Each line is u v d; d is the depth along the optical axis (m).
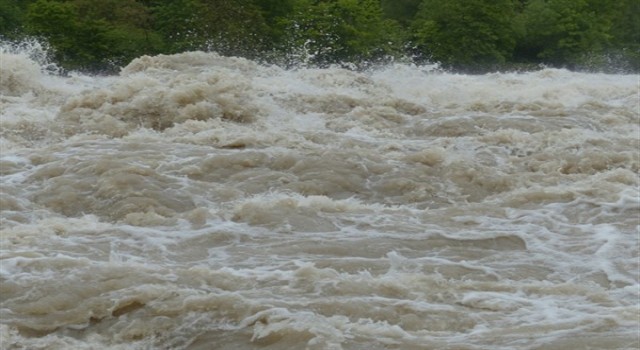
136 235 13.27
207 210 14.18
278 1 46.69
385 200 16.08
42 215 14.48
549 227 14.59
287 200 14.65
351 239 13.51
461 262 13.02
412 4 56.50
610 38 57.28
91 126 19.72
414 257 13.09
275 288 11.23
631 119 23.34
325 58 47.06
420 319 10.64
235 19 44.78
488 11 52.19
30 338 10.35
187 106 20.50
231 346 10.17
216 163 16.56
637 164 18.58
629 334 10.24
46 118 20.58
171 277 11.34
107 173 15.47
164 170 16.17
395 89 26.20
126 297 10.77
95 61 42.16
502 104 23.88
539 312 10.97
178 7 45.25
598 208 15.38
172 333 10.40
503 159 18.91
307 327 10.22
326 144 18.84
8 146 18.45
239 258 12.62
